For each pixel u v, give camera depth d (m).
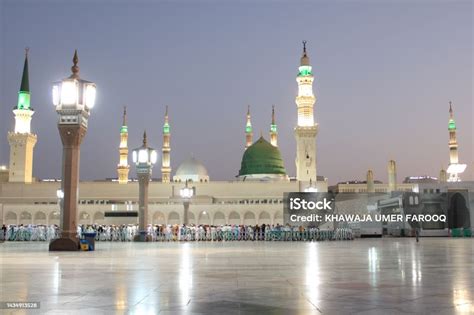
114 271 18.86
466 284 14.73
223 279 16.12
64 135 34.09
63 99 34.06
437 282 15.24
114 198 121.94
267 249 37.69
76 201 34.28
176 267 20.70
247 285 14.55
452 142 127.88
